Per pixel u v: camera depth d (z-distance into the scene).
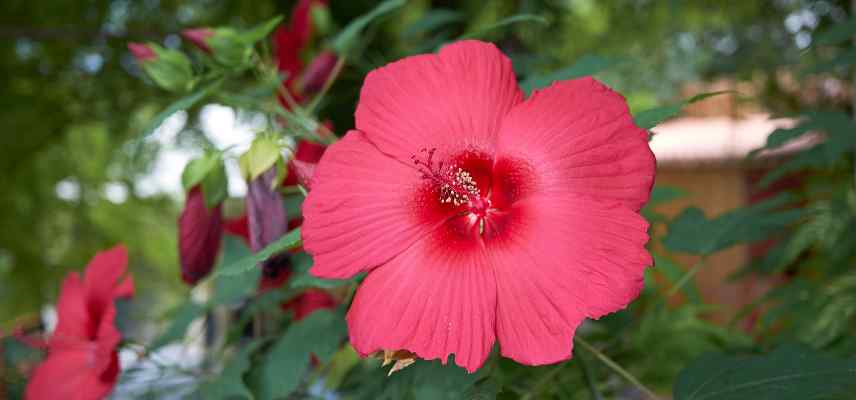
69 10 1.88
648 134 0.39
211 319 0.69
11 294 2.01
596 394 0.49
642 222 0.34
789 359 0.41
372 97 0.39
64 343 0.60
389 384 0.46
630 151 0.35
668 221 0.67
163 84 0.54
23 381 0.73
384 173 0.38
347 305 0.52
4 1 1.84
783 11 1.78
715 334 0.63
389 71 0.39
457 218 0.38
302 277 0.45
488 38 1.08
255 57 0.55
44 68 1.91
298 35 0.75
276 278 0.55
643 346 0.62
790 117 0.65
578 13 1.84
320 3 0.75
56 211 2.13
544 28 1.44
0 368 0.74
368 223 0.38
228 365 0.54
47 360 0.60
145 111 1.97
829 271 0.77
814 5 1.27
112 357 0.58
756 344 0.65
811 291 0.68
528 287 0.36
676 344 0.62
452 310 0.37
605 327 0.64
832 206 0.79
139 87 1.86
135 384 0.62
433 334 0.37
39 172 2.11
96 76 1.87
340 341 0.54
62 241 2.13
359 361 0.61
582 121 0.36
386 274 0.38
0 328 0.77
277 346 0.53
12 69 1.91
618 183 0.35
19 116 1.97
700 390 0.41
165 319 0.71
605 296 0.34
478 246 0.38
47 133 2.01
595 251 0.35
